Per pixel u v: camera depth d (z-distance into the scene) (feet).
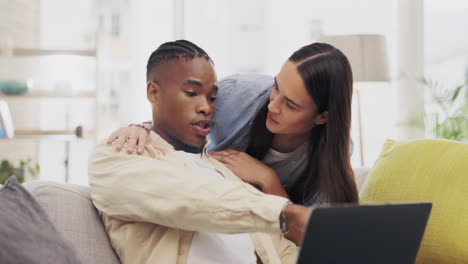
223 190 3.50
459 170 4.77
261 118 4.73
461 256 4.48
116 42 13.05
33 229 3.16
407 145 5.30
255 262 4.12
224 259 3.92
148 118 13.03
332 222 2.58
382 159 5.39
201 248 3.88
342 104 4.31
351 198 4.48
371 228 2.74
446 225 4.61
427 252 4.67
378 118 12.30
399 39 12.43
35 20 13.01
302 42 12.91
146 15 13.11
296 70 4.20
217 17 13.08
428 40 12.41
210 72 4.24
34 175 10.87
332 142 4.40
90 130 11.45
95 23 13.08
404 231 2.92
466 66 12.37
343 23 12.80
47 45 13.06
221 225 3.45
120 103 12.97
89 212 4.09
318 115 4.40
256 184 4.64
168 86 4.17
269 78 5.10
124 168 3.80
